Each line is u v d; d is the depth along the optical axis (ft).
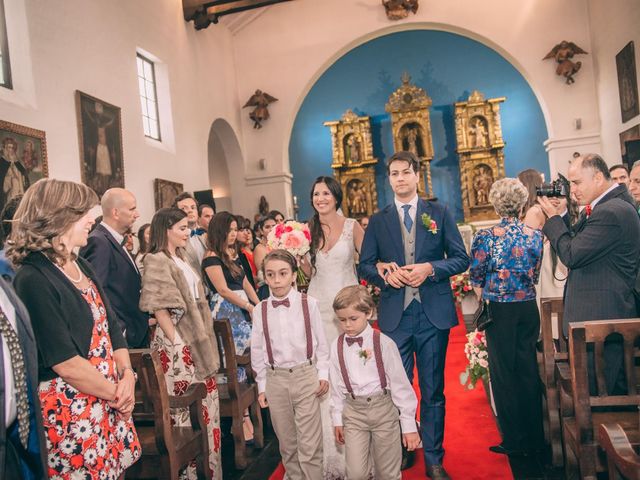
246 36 45.55
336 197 12.26
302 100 46.09
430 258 11.51
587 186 9.93
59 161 21.34
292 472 10.57
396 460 9.48
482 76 46.21
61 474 6.81
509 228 11.80
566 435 10.08
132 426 7.91
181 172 33.63
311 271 12.48
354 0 44.27
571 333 8.41
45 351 6.55
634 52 31.83
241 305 14.97
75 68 22.95
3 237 7.98
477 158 45.24
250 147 45.52
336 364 9.61
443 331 11.34
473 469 11.86
